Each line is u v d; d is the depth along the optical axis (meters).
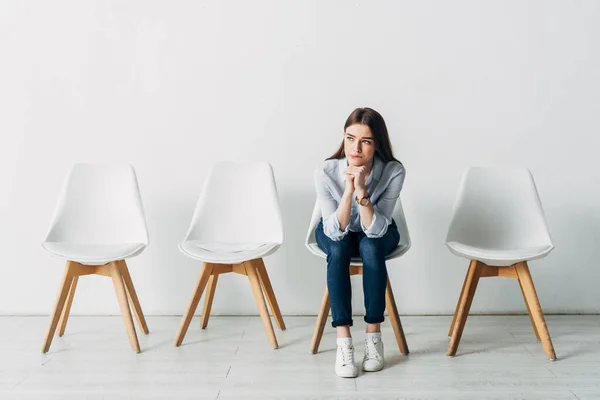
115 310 3.01
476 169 2.60
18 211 2.97
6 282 2.99
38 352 2.40
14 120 2.96
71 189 2.70
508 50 2.91
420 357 2.32
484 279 2.98
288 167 2.97
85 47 2.96
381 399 1.90
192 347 2.47
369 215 2.17
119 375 2.13
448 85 2.93
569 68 2.91
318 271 2.99
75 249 2.45
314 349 2.37
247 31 2.95
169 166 2.97
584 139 2.92
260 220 2.69
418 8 2.92
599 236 2.94
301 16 2.94
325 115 2.95
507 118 2.93
